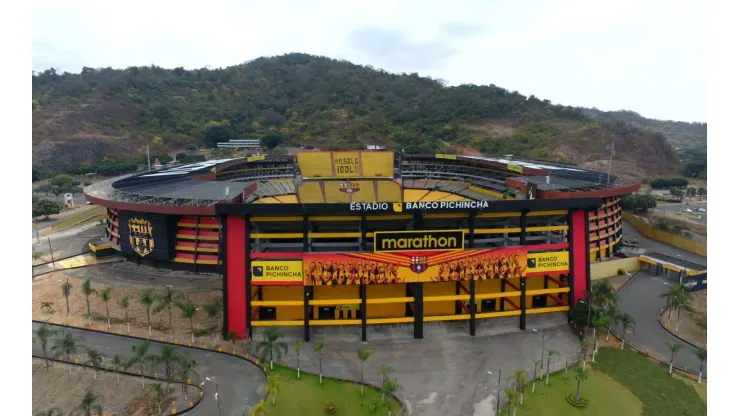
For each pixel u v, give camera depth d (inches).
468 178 5275.6
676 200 7755.9
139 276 3624.5
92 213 5959.6
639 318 3029.0
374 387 2220.7
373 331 2790.4
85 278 3563.0
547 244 2901.1
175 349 2549.2
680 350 2603.3
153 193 3927.2
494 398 2139.5
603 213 4092.0
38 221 5802.2
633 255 4128.9
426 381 2282.2
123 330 2746.1
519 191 4104.3
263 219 2721.5
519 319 2940.5
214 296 3233.3
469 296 2755.9
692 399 2142.0
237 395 2139.5
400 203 2645.2
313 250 2913.4
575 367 2316.7
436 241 2677.2
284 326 2795.3
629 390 2204.7
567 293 2987.2
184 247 3715.6
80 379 2231.8
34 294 3248.0
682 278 3590.1
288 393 2161.7
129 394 2133.4
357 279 2647.6
